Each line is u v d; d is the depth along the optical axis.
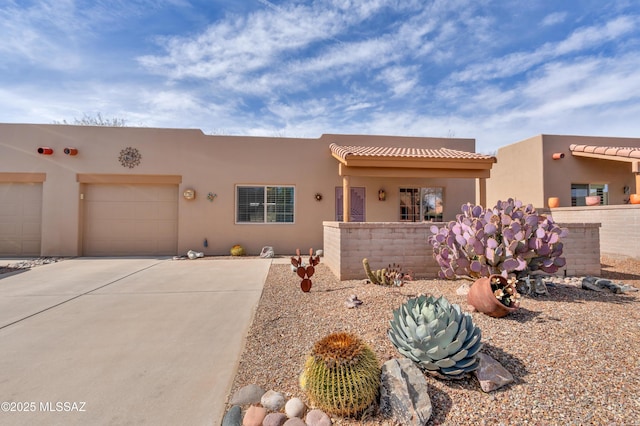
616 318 4.04
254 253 12.73
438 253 6.38
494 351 3.27
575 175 13.93
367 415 2.63
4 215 12.09
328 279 7.28
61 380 3.25
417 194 13.60
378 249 7.09
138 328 4.71
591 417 2.43
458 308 3.30
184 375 3.37
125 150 12.34
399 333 3.15
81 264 10.38
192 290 6.93
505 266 4.71
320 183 13.08
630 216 9.19
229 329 4.69
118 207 12.52
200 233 12.55
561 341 3.43
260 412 2.68
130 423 2.60
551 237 4.91
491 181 17.30
